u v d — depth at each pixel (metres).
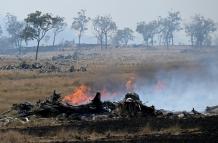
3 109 77.12
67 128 54.28
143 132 50.53
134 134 49.66
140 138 46.88
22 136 49.50
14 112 70.31
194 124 53.44
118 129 52.69
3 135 48.72
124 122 56.97
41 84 128.50
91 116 65.12
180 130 50.59
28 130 53.88
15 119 63.53
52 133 51.22
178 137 46.31
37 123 60.66
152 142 44.66
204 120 56.09
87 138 48.59
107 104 70.56
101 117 63.62
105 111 68.31
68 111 67.81
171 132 49.75
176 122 55.28
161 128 51.84
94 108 68.06
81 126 55.47
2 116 67.69
